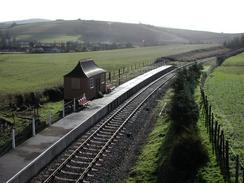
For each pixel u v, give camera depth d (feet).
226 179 56.49
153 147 77.15
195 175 58.54
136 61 291.99
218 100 124.16
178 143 61.72
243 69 234.79
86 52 406.62
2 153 68.95
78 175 62.75
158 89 160.45
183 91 92.84
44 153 68.69
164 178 59.26
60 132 82.33
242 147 71.97
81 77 119.96
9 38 587.68
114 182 61.72
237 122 92.84
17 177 58.80
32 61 279.49
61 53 383.04
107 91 137.69
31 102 122.21
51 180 60.54
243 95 135.54
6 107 113.39
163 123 96.78
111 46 517.14
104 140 82.58
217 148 66.44
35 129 82.48
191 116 78.48
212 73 209.77
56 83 158.71
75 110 104.58
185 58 329.72
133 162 70.74
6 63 261.65
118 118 104.68
